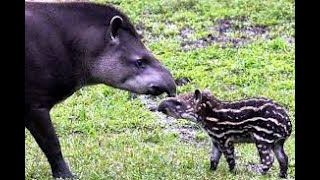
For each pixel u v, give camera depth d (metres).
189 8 22.45
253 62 18.92
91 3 12.08
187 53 19.52
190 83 17.91
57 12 11.75
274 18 21.73
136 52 12.12
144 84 12.08
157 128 15.20
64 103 16.55
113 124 15.46
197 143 14.39
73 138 14.30
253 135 11.75
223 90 17.55
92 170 12.04
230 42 20.31
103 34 11.98
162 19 21.80
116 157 12.81
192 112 12.00
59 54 11.59
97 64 11.97
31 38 11.33
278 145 11.80
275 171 12.14
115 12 12.16
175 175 11.76
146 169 12.04
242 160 12.83
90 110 16.17
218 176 11.77
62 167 11.79
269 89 17.39
